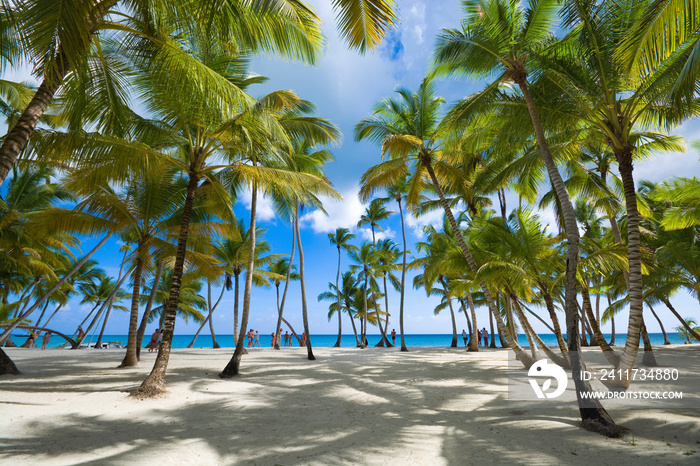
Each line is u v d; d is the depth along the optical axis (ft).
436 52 29.45
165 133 30.19
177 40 22.09
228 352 68.85
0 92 37.81
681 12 16.62
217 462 13.78
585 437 16.53
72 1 12.85
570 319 20.30
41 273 67.51
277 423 19.51
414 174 48.26
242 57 30.30
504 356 55.47
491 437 16.89
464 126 34.22
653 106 27.94
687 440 15.66
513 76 28.37
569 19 24.14
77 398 24.63
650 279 43.98
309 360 52.01
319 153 55.72
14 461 13.34
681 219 39.63
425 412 21.98
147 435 16.99
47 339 78.84
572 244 22.07
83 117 21.18
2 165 12.98
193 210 45.93
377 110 45.83
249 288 40.09
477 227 37.88
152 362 48.34
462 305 102.68
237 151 34.60
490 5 28.22
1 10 12.84
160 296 95.09
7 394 24.93
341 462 13.85
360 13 15.76
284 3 17.26
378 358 54.75
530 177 39.73
